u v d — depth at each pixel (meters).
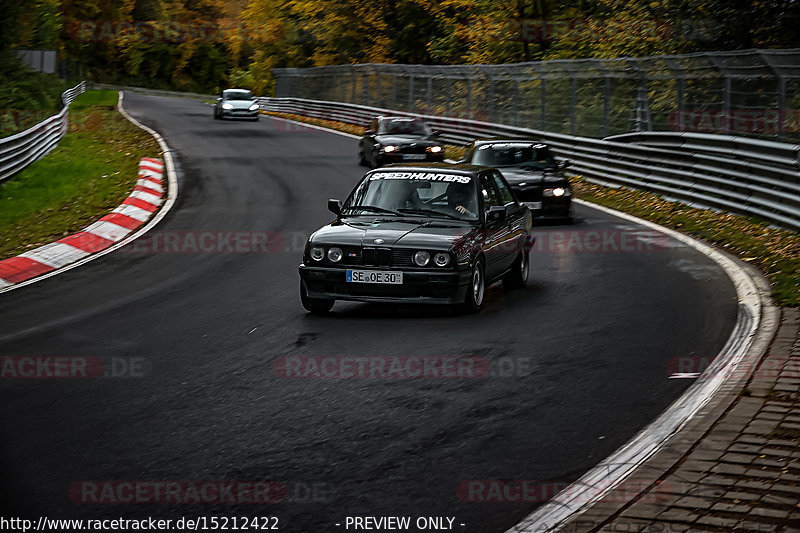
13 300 19.53
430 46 91.44
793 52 30.17
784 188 26.92
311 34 112.25
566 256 24.45
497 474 9.36
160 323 16.91
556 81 63.66
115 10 181.12
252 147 58.97
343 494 8.87
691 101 51.06
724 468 9.09
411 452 10.01
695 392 11.97
